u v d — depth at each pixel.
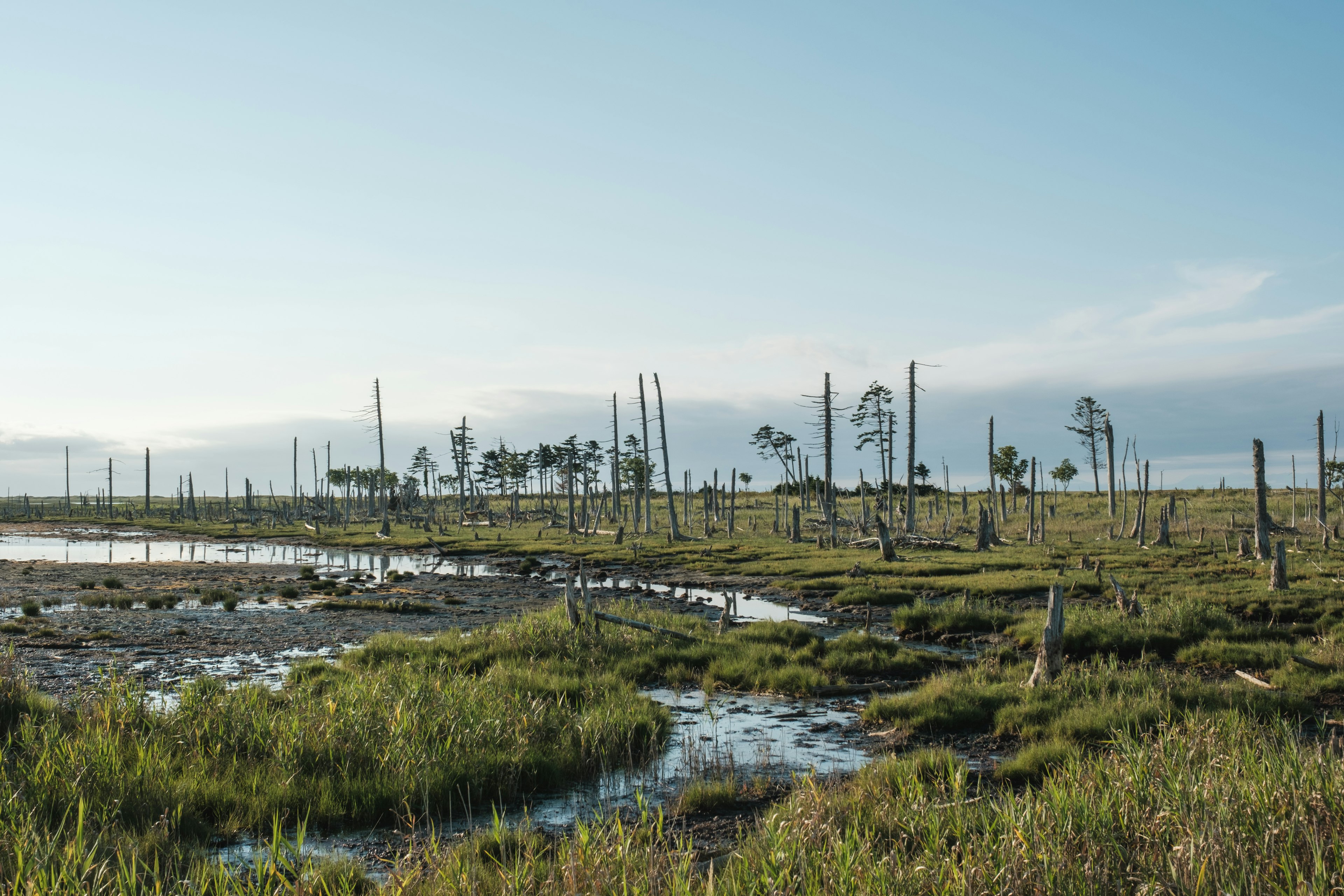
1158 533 49.91
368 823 7.90
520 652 15.93
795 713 12.80
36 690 10.77
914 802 7.01
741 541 53.72
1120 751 8.48
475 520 88.62
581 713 11.47
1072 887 4.77
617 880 5.33
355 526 87.44
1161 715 10.22
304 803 7.97
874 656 16.05
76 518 111.62
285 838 7.14
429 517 91.38
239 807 7.79
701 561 41.12
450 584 34.97
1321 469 46.06
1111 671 13.23
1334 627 17.12
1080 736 10.14
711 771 9.70
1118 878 4.89
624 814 8.34
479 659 15.48
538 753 9.54
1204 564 31.73
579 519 85.75
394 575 37.34
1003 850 5.26
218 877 5.81
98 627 21.16
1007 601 25.14
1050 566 32.50
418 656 15.57
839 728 11.82
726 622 19.86
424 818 8.02
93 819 6.86
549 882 5.52
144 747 8.37
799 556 41.22
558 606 21.64
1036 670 13.02
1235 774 6.45
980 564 33.81
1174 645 16.70
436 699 11.13
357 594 31.11
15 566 41.84
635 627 17.89
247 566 44.03
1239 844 5.01
